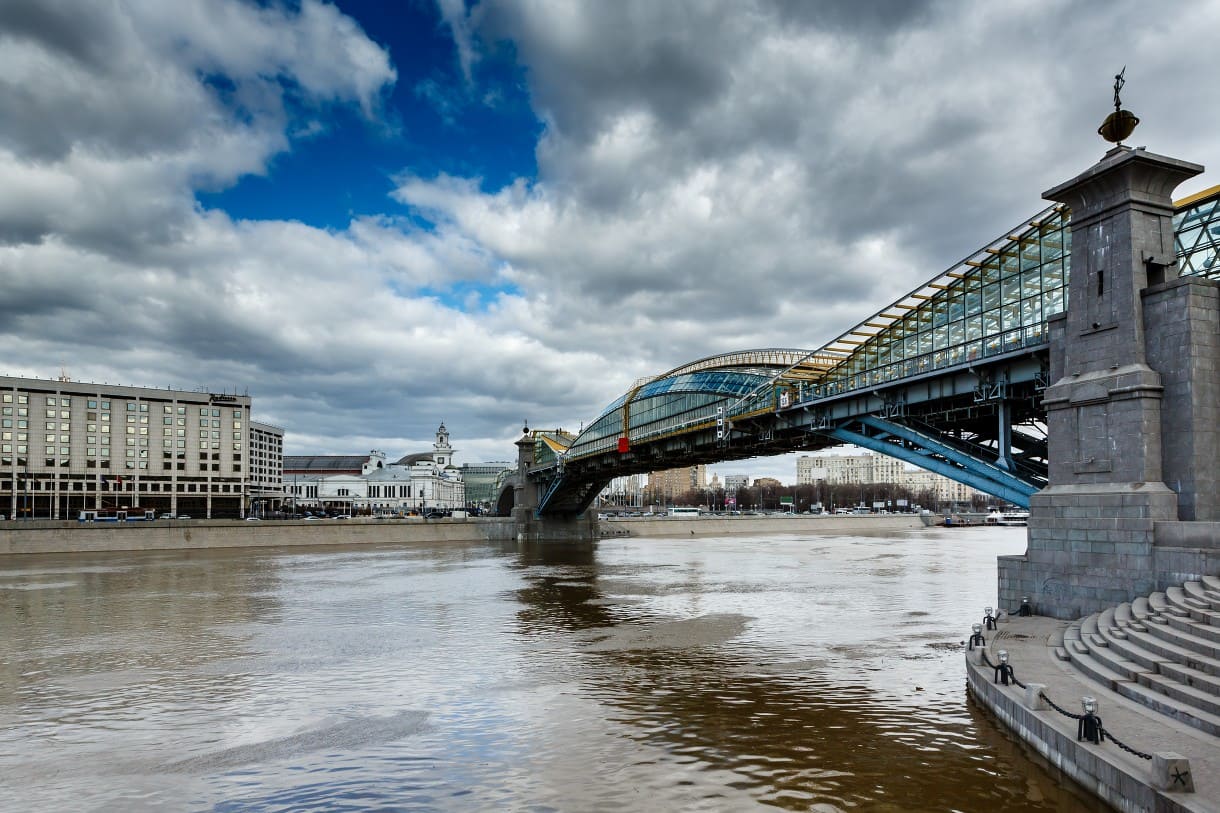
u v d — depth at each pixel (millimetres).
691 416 72688
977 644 24750
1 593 55406
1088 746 15609
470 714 23297
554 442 128250
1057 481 30484
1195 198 30172
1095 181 29156
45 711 24016
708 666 29484
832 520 182375
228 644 35000
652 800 16609
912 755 18766
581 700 24672
